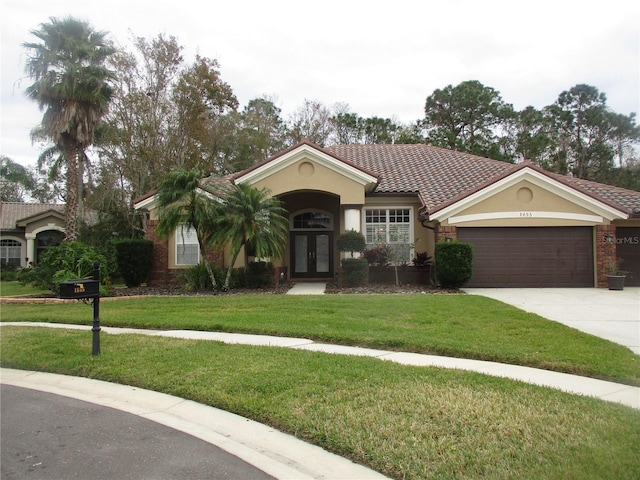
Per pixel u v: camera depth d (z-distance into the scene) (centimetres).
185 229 1928
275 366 686
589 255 1723
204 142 3133
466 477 376
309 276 2127
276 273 1823
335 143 4691
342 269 1748
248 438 476
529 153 4366
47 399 610
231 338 900
